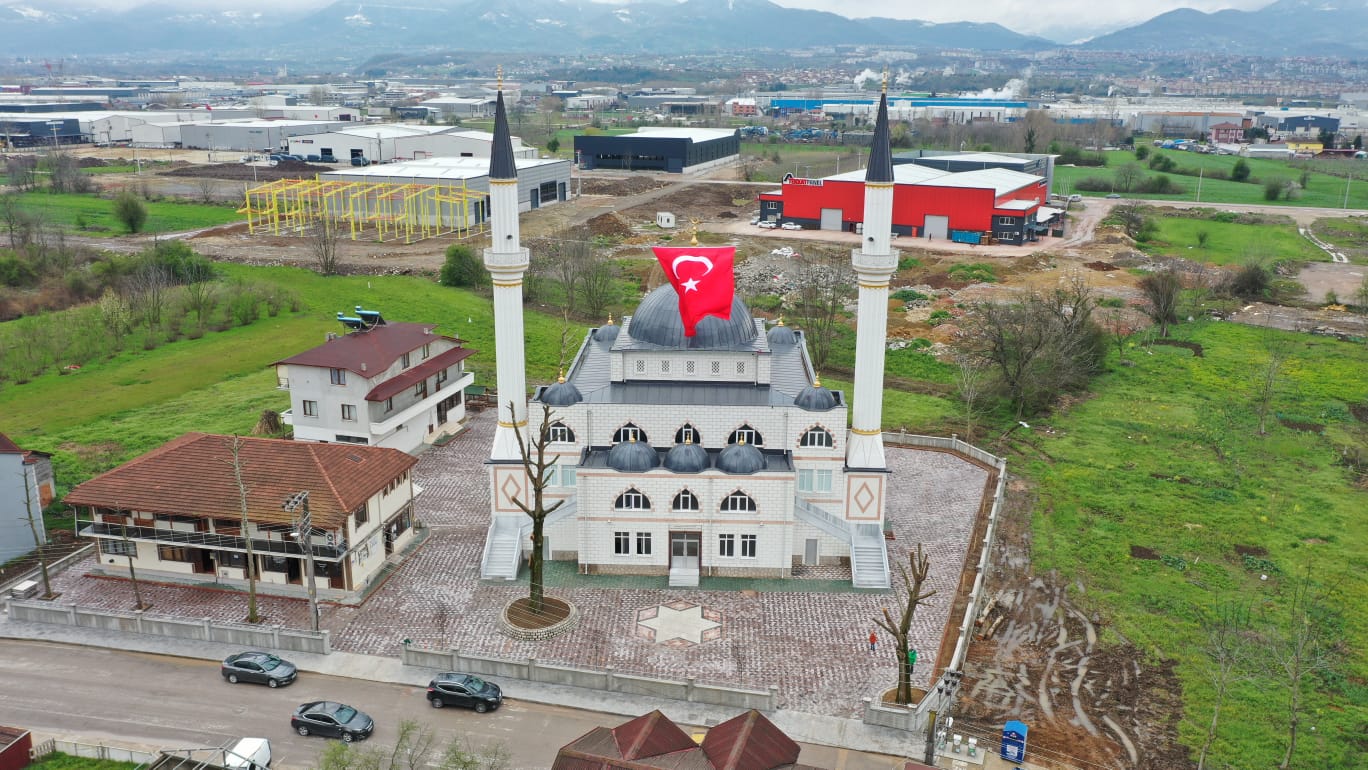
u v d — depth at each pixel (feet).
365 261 596.70
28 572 248.32
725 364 255.91
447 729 187.32
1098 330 422.82
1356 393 395.96
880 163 235.40
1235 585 247.91
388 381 310.86
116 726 186.19
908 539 270.87
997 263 603.26
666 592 241.55
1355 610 235.81
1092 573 254.06
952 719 192.75
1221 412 374.22
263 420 333.01
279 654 212.23
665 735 165.99
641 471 242.78
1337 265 630.33
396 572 249.14
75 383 387.75
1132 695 202.69
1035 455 334.24
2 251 549.54
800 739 185.88
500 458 255.91
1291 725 179.73
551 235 654.53
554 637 219.82
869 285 242.78
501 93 244.42
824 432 250.98
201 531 235.20
